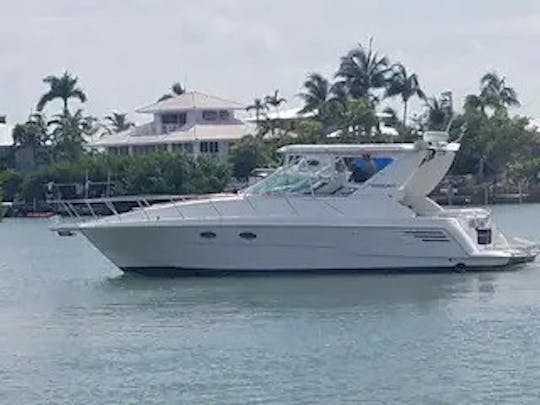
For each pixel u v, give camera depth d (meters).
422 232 49.44
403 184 49.31
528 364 32.75
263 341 36.59
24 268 62.25
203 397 30.31
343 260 49.25
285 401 29.81
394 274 49.59
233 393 30.59
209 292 46.16
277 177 49.62
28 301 46.66
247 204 49.28
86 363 34.31
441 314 40.44
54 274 57.56
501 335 36.59
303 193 49.31
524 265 52.19
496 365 32.72
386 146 49.47
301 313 41.19
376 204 49.25
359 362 33.50
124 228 49.53
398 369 32.56
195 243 49.28
